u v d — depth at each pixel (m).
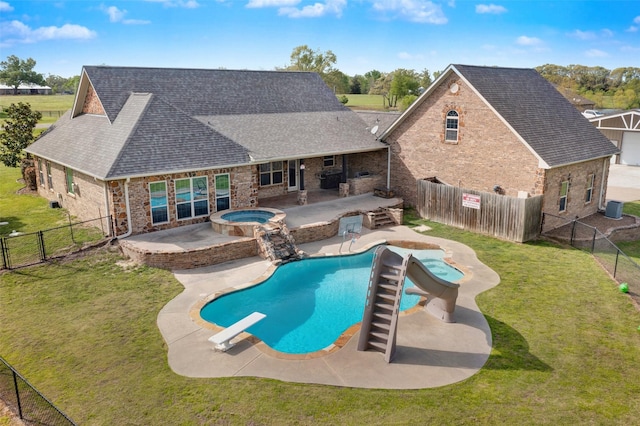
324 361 11.41
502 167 22.47
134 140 19.56
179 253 17.17
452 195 23.19
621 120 42.31
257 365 11.22
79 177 21.61
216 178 21.03
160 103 21.91
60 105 81.62
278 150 23.30
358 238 21.20
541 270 17.52
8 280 16.00
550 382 10.67
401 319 13.59
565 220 22.92
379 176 27.84
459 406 9.80
